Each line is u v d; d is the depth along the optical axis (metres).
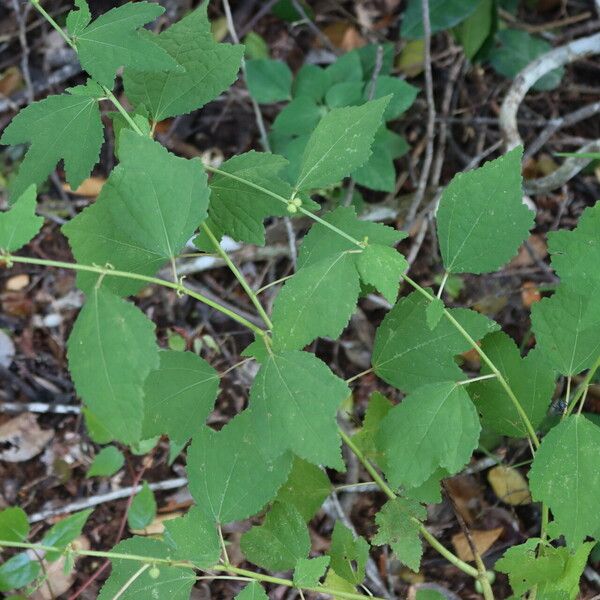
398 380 1.94
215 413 3.02
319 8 3.79
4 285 3.30
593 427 1.74
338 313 1.58
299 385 1.55
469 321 1.89
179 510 2.84
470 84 3.54
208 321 3.21
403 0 3.76
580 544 1.72
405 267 1.58
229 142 3.57
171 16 3.68
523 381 1.99
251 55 3.58
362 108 1.70
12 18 3.81
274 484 1.76
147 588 1.71
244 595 1.63
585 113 3.26
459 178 1.74
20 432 2.98
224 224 1.89
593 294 1.69
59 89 3.68
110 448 2.68
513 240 1.72
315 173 1.71
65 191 3.49
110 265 1.54
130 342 1.41
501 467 2.65
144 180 1.55
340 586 2.02
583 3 3.67
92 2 3.65
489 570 2.58
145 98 1.84
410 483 1.73
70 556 1.68
